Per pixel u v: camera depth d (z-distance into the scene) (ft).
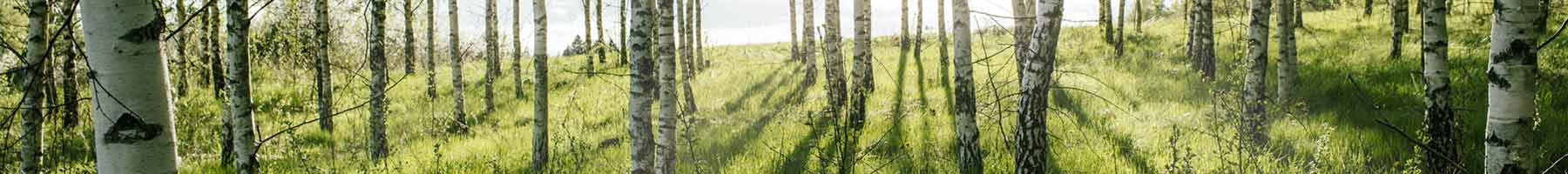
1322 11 90.38
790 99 40.96
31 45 16.21
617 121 36.29
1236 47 50.62
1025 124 19.12
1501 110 11.64
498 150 30.78
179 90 47.42
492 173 25.84
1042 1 18.44
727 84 52.95
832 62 33.94
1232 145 21.70
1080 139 26.00
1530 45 11.30
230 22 17.52
